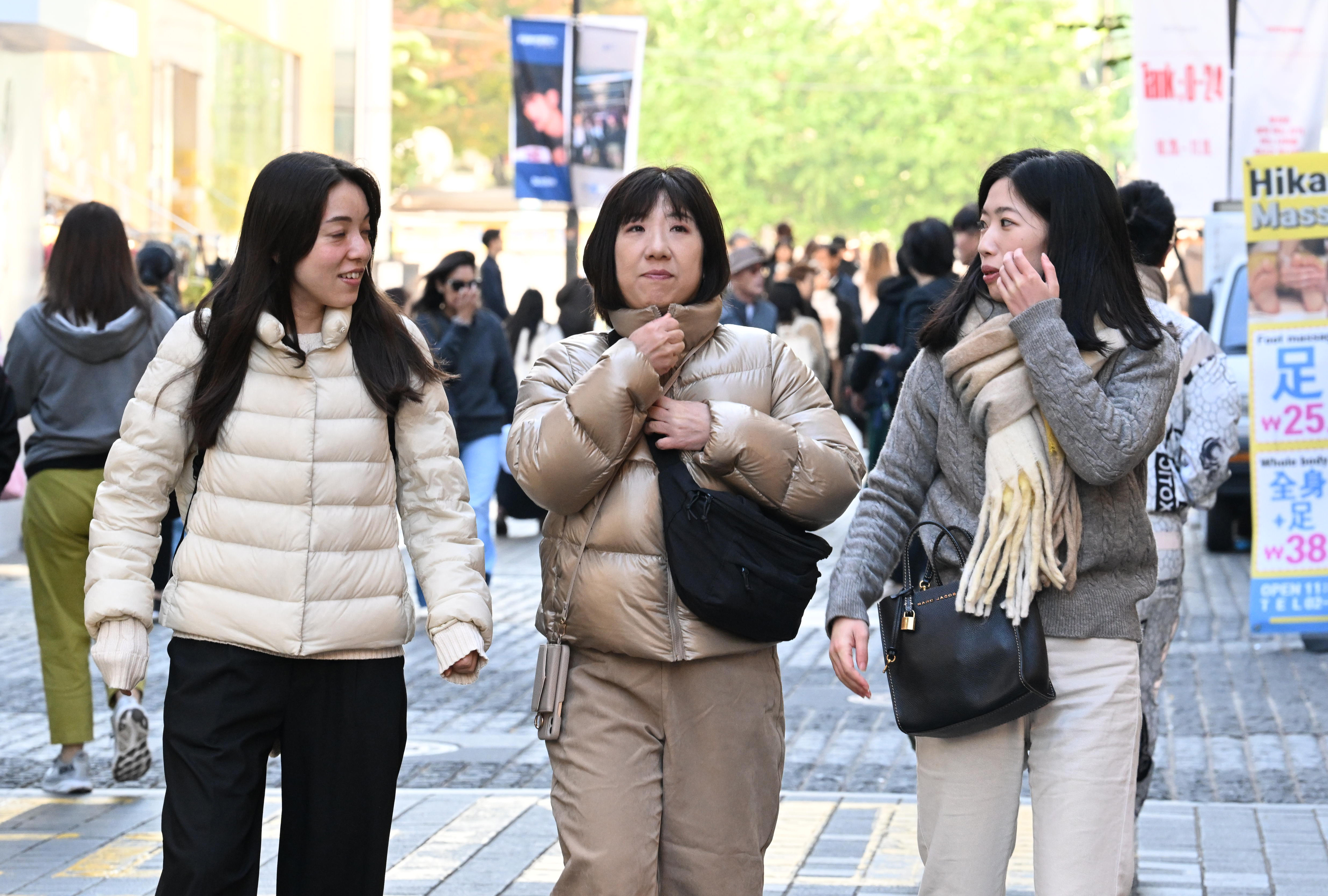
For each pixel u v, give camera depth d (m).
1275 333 12.72
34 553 9.09
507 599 16.25
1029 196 5.10
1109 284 5.07
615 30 25.64
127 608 5.34
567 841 5.21
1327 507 12.72
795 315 19.66
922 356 5.40
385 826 5.48
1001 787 5.07
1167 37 20.42
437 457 5.56
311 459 5.34
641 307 5.33
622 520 5.16
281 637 5.28
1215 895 7.24
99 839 8.25
